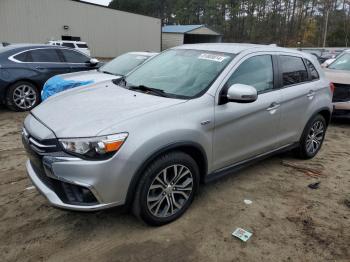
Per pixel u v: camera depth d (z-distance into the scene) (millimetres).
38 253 2895
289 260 2896
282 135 4402
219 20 72938
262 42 66750
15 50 7973
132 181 2869
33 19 26656
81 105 3316
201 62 3904
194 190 3457
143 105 3195
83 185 2707
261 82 4023
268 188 4160
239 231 3252
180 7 81000
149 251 2941
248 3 69438
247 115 3736
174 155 3133
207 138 3365
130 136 2816
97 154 2711
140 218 3109
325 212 3656
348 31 60375
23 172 4434
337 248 3061
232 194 3969
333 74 7387
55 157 2758
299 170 4742
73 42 22984
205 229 3266
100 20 31547
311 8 66562
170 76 3883
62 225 3279
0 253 2883
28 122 3250
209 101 3400
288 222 3439
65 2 28453
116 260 2828
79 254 2891
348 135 6750
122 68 7551
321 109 4934
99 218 3396
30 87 8078
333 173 4695
